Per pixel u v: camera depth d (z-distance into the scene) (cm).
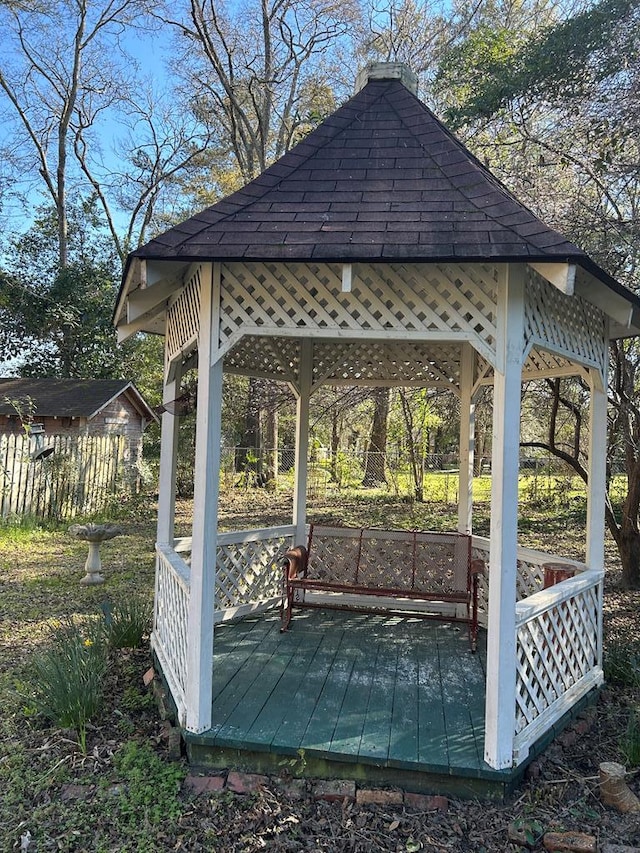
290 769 297
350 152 355
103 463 1263
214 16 1577
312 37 1664
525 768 307
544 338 325
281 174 342
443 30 1320
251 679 381
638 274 602
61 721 346
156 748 330
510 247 260
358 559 523
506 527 288
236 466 1630
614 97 638
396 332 295
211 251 279
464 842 260
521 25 1026
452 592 458
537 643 335
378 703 349
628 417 641
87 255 1852
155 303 382
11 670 446
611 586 688
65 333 1684
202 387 314
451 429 1436
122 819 272
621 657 449
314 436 1630
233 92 1688
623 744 334
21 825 269
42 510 1104
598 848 255
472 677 389
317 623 497
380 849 254
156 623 444
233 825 268
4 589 677
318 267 303
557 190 686
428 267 295
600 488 426
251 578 529
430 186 318
